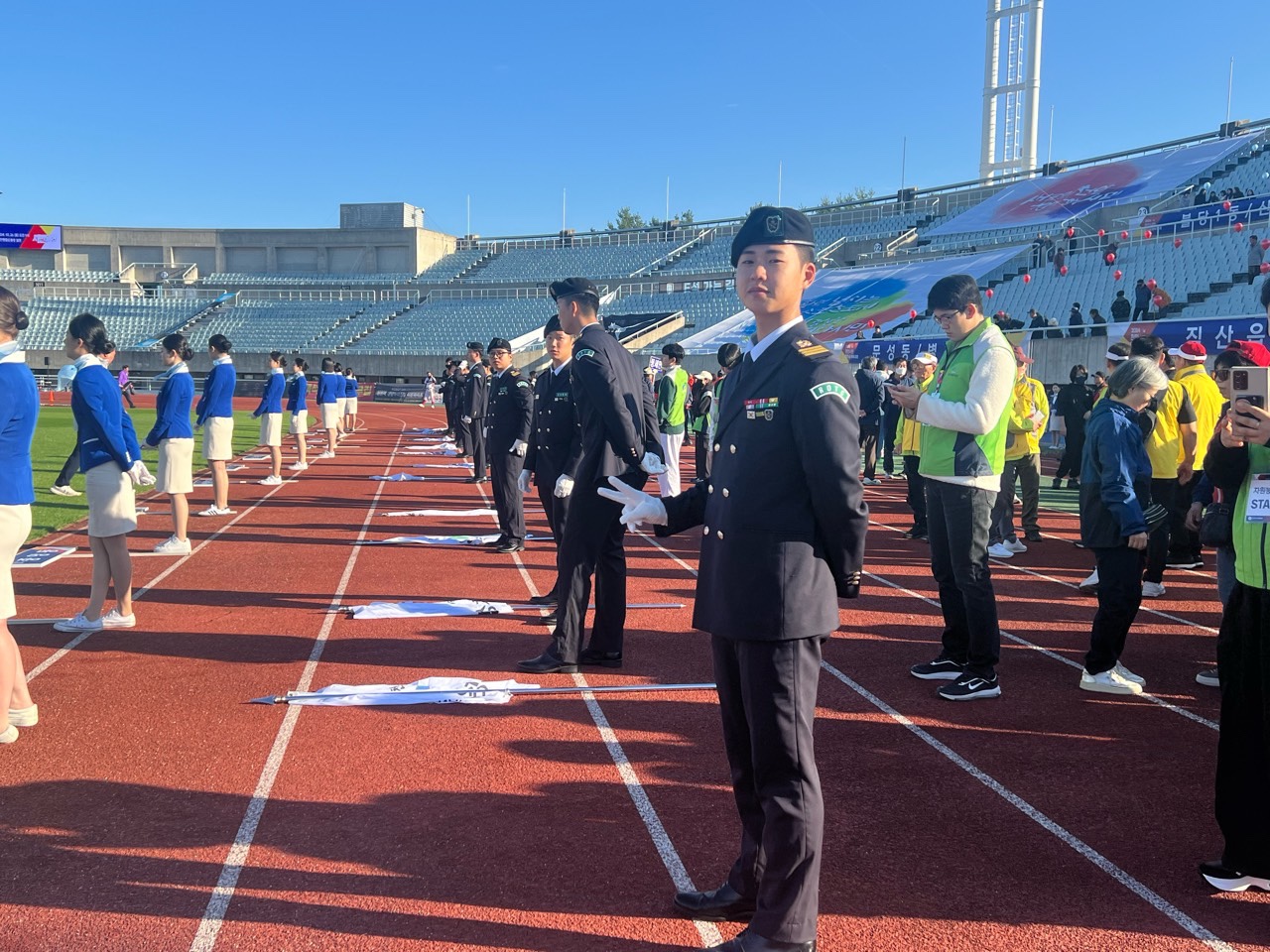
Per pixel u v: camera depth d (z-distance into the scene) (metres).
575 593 5.61
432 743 4.50
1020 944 2.93
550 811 3.80
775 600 2.71
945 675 5.67
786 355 2.80
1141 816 3.83
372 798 3.90
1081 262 32.78
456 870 3.34
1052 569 9.11
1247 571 3.18
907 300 36.72
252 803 3.84
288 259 66.50
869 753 4.48
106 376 6.18
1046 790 4.07
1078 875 3.36
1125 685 5.34
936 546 5.57
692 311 48.66
